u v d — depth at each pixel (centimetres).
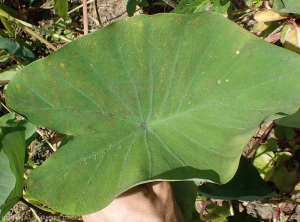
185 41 34
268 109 32
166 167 32
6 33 61
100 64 36
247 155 50
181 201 40
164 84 35
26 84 36
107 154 35
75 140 36
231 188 44
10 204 36
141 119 36
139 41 35
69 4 60
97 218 37
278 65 32
